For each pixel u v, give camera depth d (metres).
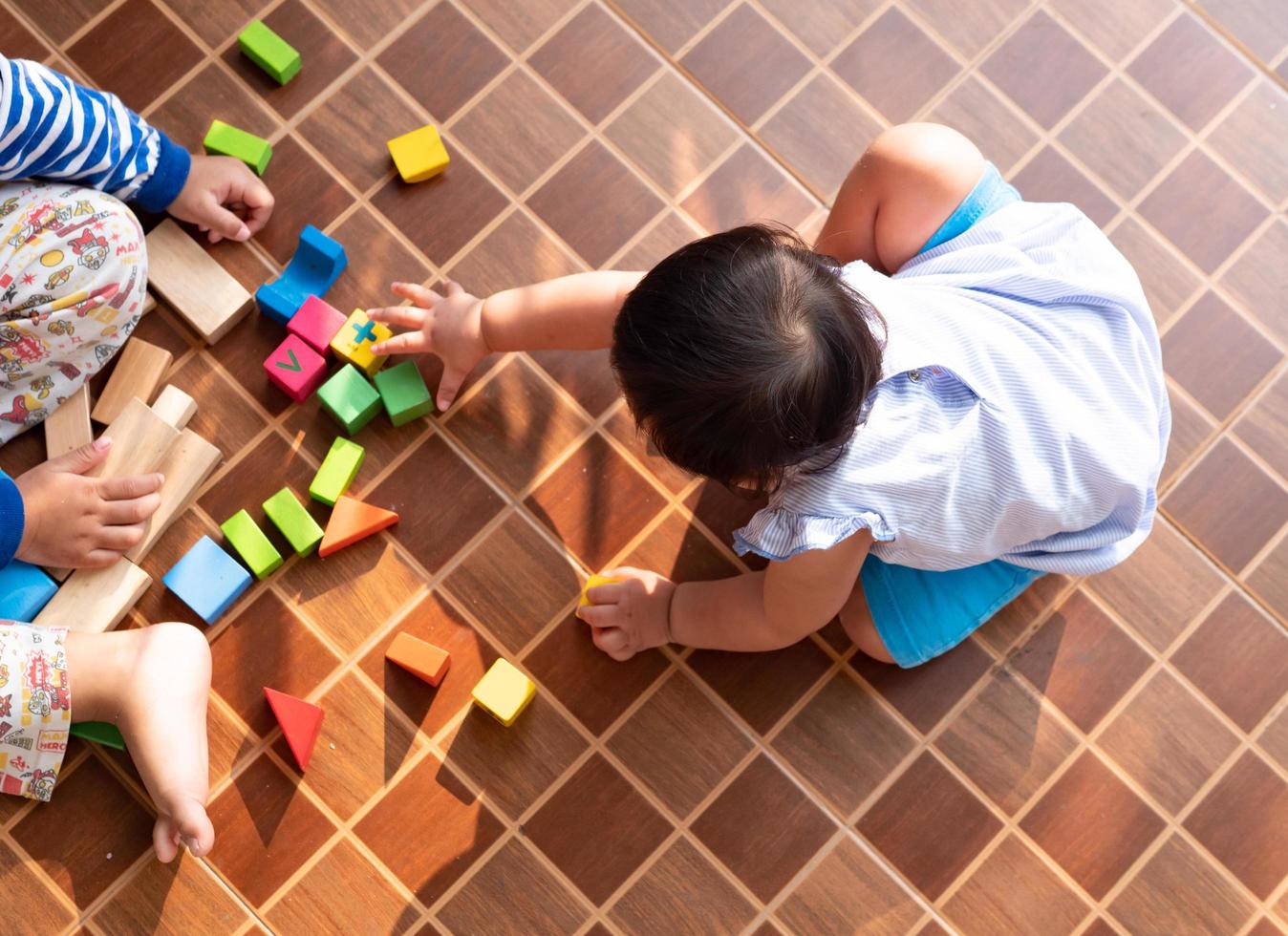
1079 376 1.08
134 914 1.17
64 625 1.18
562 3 1.41
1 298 1.13
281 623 1.24
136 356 1.25
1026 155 1.41
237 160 1.30
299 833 1.20
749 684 1.27
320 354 1.27
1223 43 1.43
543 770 1.23
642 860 1.22
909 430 1.00
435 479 1.29
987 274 1.11
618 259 1.36
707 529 1.30
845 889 1.23
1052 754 1.27
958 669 1.29
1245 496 1.34
